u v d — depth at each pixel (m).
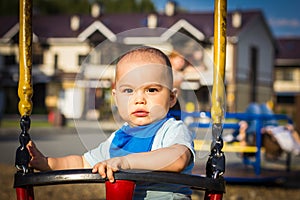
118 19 35.84
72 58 35.28
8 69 37.34
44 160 2.33
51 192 6.37
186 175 2.03
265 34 38.22
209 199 2.12
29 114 2.27
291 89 42.50
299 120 12.11
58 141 14.69
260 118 7.61
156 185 2.19
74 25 35.97
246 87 34.84
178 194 2.21
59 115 23.95
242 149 7.73
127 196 1.95
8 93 37.53
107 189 1.96
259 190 7.25
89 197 5.95
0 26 37.94
